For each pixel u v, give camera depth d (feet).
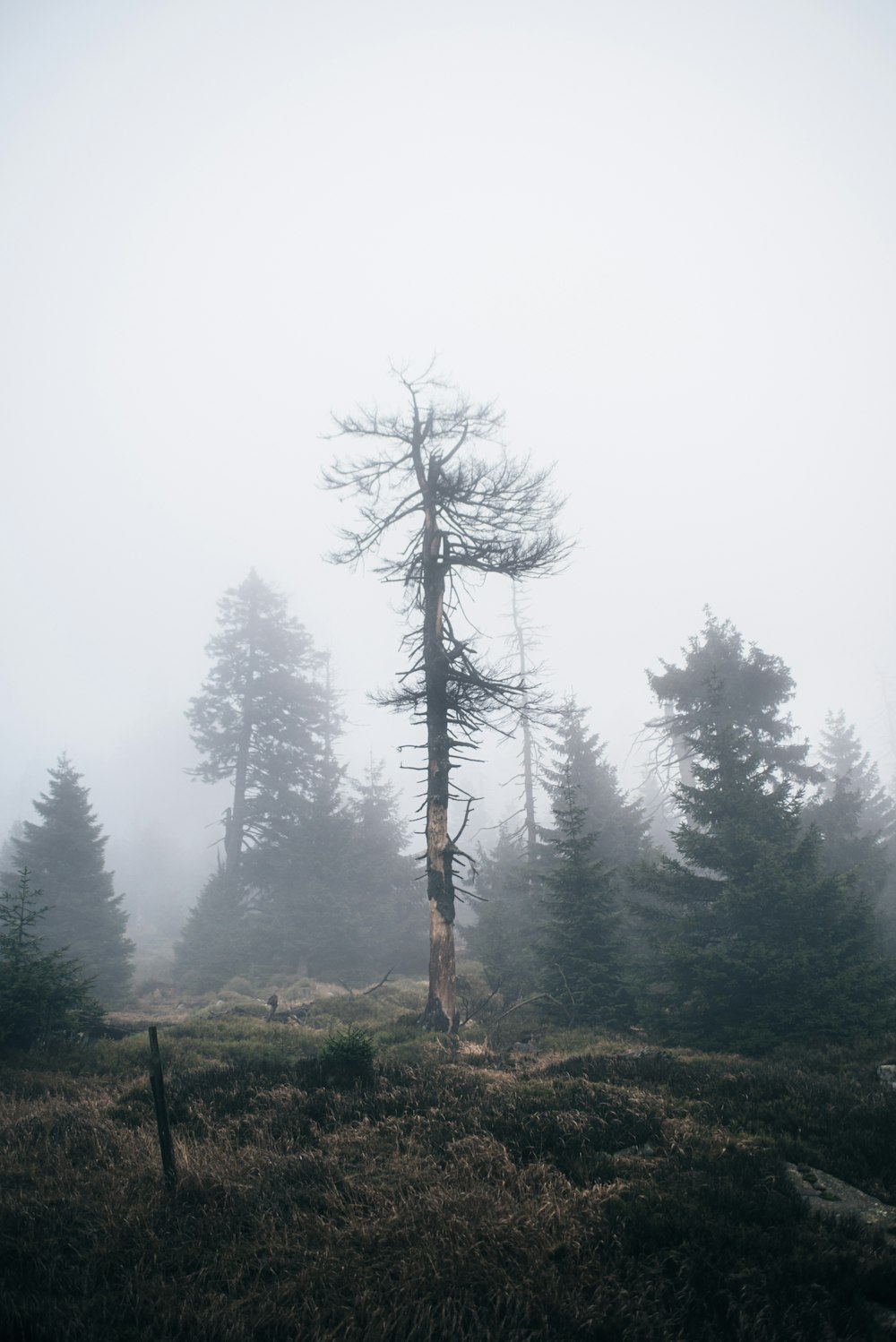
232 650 127.13
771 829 52.16
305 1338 14.64
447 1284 16.19
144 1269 17.02
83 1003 49.32
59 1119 28.27
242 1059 41.57
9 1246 18.16
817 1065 36.99
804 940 46.16
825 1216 18.60
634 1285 15.97
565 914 62.03
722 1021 46.26
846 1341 13.93
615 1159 22.81
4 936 47.16
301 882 105.81
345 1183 21.48
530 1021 56.80
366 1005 65.10
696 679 83.05
